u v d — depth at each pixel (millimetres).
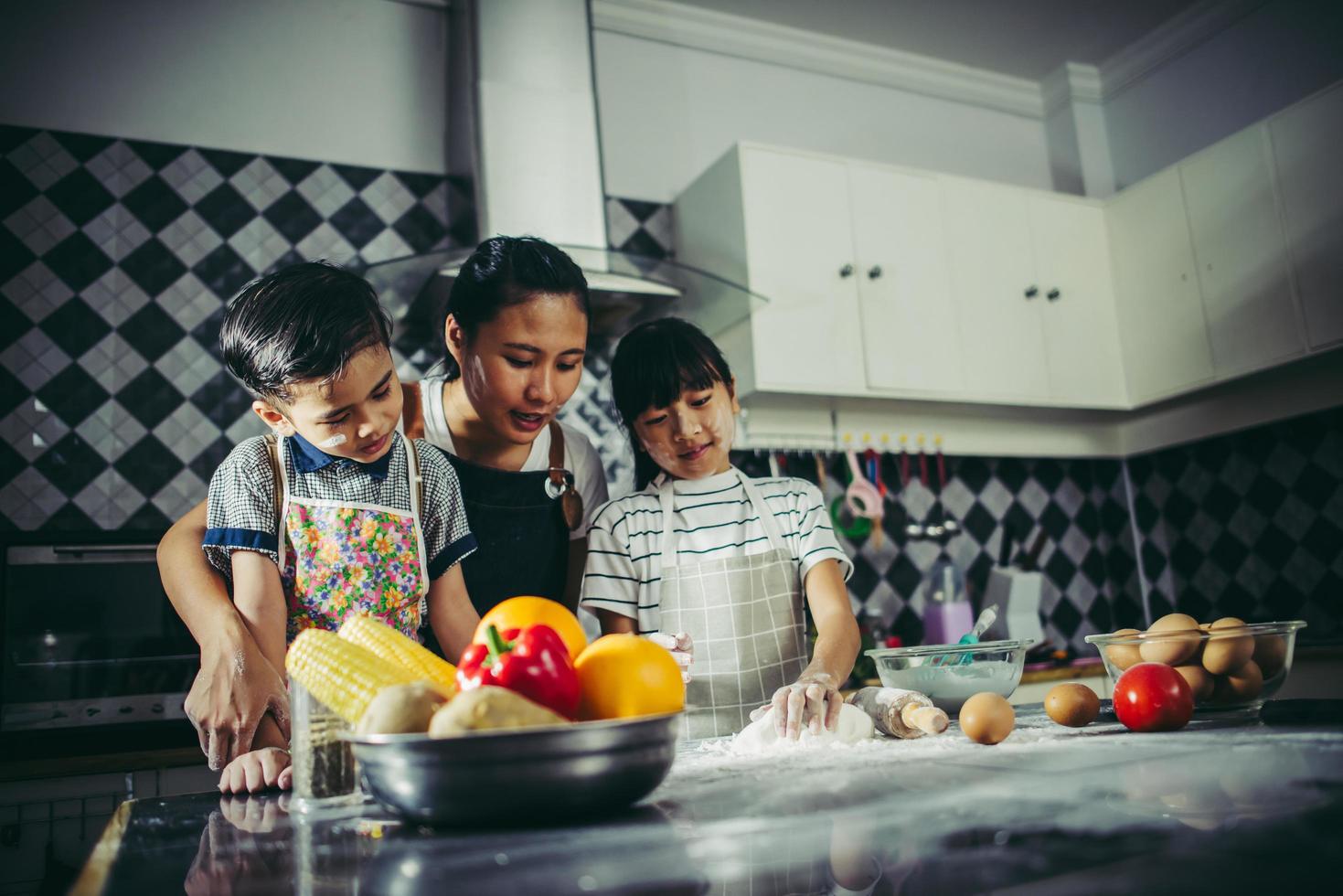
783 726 941
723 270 2684
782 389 2557
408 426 1588
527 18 2504
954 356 2816
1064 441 3209
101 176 2363
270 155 2527
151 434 2293
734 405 1566
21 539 2035
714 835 561
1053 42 3326
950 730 1032
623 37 3031
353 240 2561
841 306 2678
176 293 2373
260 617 1071
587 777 613
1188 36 3207
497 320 1377
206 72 2512
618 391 1509
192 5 2531
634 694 736
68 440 2232
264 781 887
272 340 1027
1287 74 2943
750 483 1550
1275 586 2891
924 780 698
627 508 1534
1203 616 3102
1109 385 3062
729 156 2691
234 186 2475
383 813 724
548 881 470
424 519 1253
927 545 3012
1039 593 2936
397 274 2174
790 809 624
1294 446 2850
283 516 1133
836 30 3199
